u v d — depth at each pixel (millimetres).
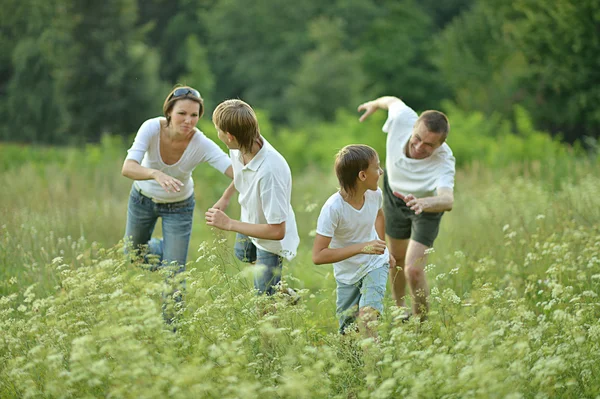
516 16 32625
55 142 56500
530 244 8055
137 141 6992
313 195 16500
